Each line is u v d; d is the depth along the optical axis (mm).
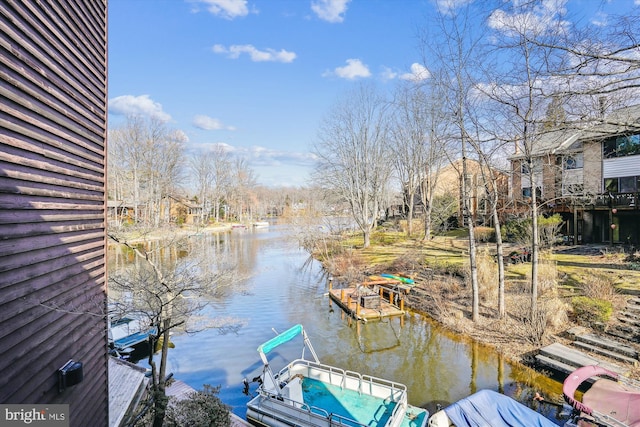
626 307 11109
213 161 66562
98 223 5742
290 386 8766
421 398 8922
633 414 6242
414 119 30828
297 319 15312
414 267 19781
